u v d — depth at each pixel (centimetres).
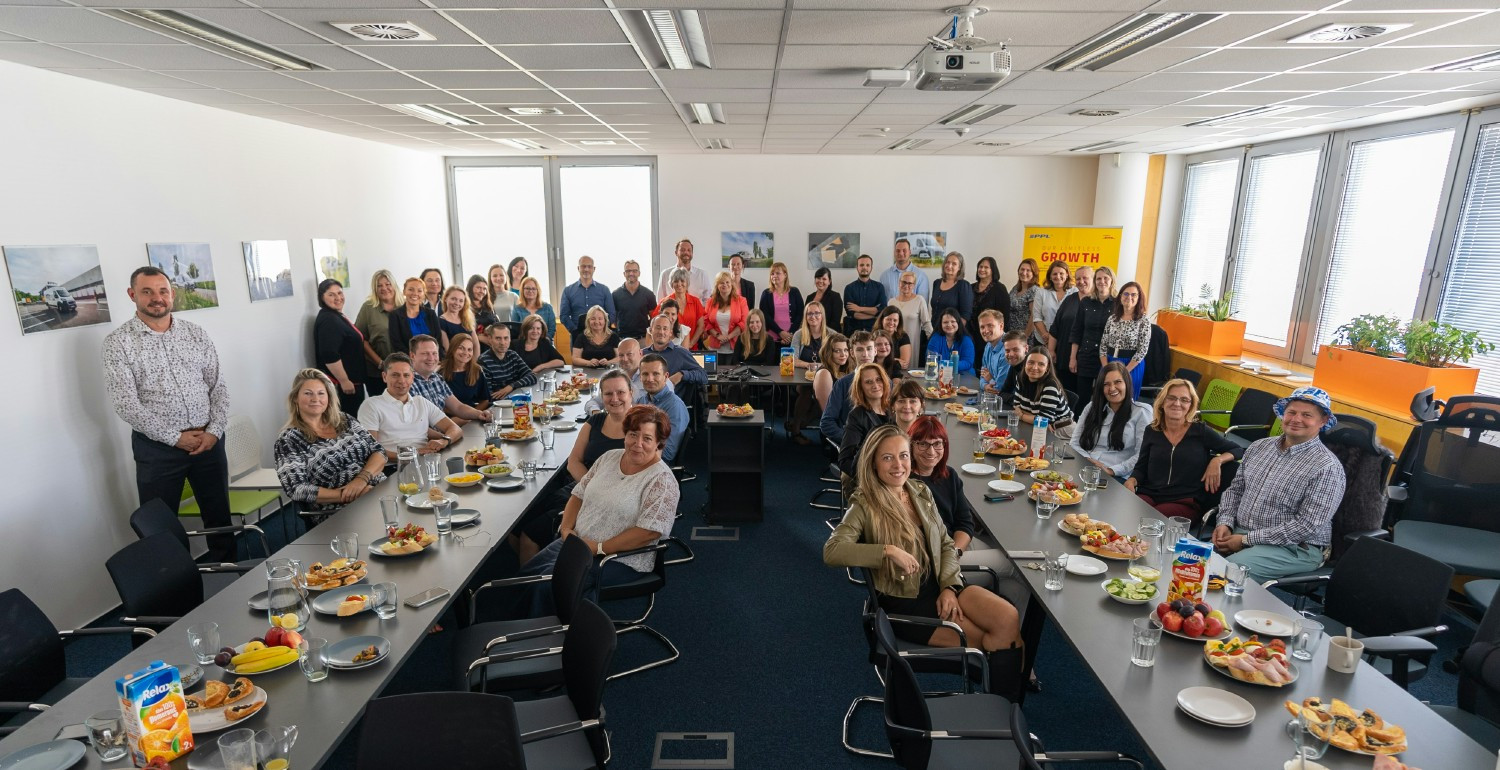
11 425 365
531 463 385
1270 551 347
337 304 606
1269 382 642
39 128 380
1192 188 905
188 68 387
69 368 396
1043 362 516
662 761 293
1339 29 327
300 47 350
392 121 614
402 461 370
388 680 211
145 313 388
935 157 948
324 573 264
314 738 183
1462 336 500
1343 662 213
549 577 312
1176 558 256
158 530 314
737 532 526
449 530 310
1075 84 450
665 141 782
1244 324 750
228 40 334
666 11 297
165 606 286
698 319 784
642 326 805
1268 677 204
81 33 314
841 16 304
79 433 402
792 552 492
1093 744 304
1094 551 296
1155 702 200
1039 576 278
